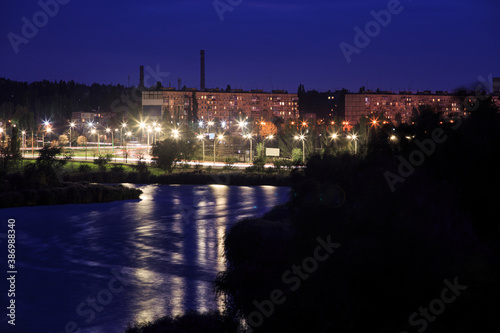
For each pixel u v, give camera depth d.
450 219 17.44
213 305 29.77
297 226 23.33
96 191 79.06
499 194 17.59
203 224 58.38
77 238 50.75
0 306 30.17
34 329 26.53
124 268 38.94
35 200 74.81
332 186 22.28
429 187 18.66
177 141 117.88
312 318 17.45
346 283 17.30
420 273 15.74
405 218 17.98
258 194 84.12
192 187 97.12
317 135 144.88
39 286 34.34
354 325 16.34
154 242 48.59
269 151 128.38
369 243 17.92
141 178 105.94
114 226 57.62
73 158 128.38
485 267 15.73
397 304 15.84
